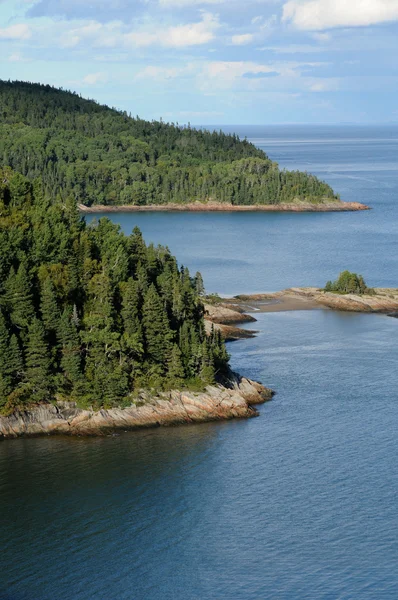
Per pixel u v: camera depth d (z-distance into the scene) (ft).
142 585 324.19
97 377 467.11
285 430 464.65
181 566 336.08
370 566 334.65
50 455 430.20
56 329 475.72
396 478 407.64
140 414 468.34
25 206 602.44
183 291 558.97
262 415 487.20
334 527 363.35
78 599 316.40
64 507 380.58
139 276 545.44
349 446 443.32
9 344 454.40
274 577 328.29
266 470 415.85
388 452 436.35
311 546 348.79
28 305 478.59
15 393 451.12
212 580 326.85
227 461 425.28
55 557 342.64
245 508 379.76
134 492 394.11
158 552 345.92
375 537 355.36
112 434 454.40
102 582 326.24
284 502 384.88
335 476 409.69
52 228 559.38
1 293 483.51
